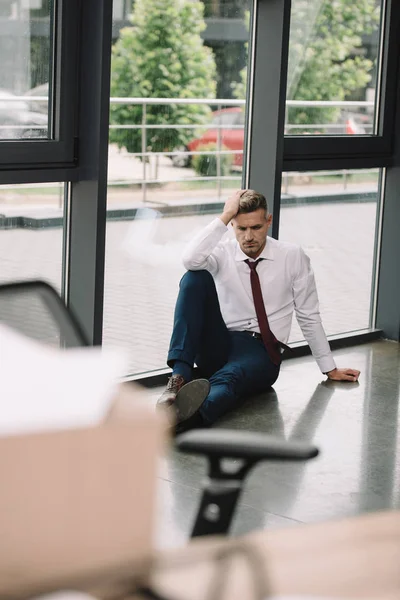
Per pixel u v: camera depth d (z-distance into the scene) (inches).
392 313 215.5
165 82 165.8
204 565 39.4
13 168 143.5
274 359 166.2
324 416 158.6
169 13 163.6
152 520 38.8
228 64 177.0
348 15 195.8
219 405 151.0
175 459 135.3
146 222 168.2
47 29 145.7
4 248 148.7
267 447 61.4
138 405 39.4
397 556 47.3
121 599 36.8
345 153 199.6
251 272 165.5
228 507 61.8
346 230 207.3
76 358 41.6
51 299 84.0
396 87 208.1
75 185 153.0
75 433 37.1
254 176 184.9
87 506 37.5
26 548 36.7
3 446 36.1
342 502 122.1
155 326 173.9
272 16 178.5
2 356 41.4
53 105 148.4
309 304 174.4
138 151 163.9
